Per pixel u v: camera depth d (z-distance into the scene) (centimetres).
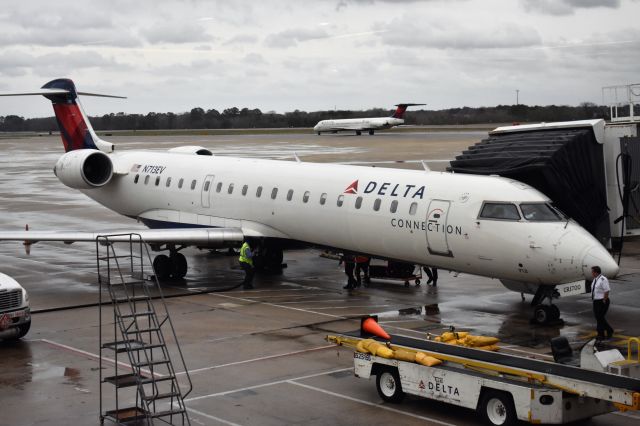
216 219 2609
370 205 2120
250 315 1988
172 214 2789
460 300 2183
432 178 2048
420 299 2202
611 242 2073
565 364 1320
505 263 1852
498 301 2162
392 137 10844
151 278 2553
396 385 1302
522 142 2091
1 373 1491
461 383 1211
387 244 2102
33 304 2153
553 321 1883
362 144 8888
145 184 2886
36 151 10200
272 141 10562
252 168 2566
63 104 3225
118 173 2980
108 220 3931
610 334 1745
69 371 1503
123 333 1288
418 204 2005
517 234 1809
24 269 2748
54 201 4788
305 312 2023
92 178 2903
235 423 1213
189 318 1958
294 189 2362
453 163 2164
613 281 2394
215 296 2256
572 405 1149
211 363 1544
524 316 1970
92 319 1964
